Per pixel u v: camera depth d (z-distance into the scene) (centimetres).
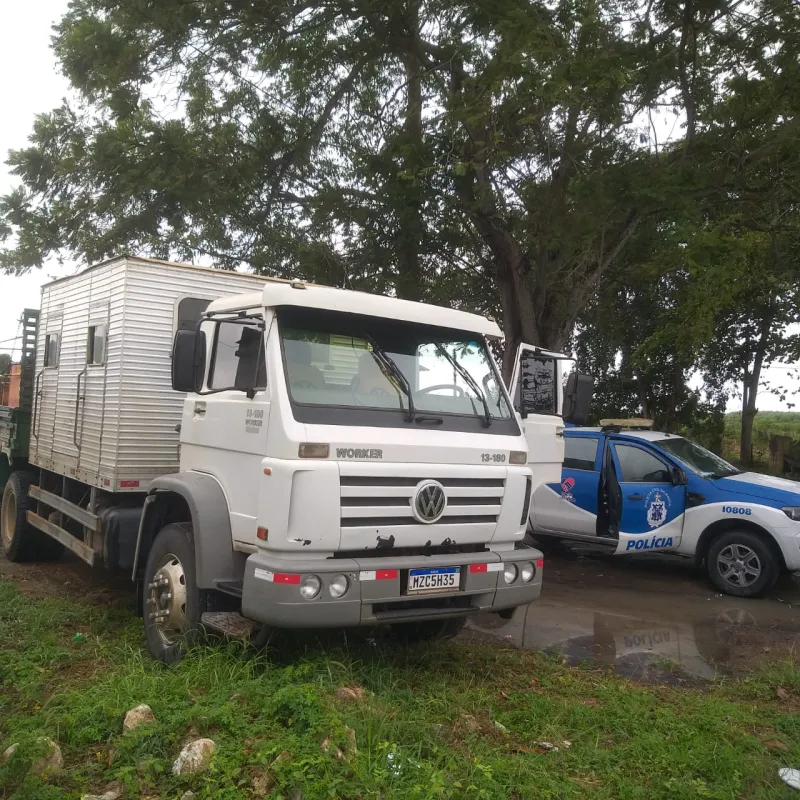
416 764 376
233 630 483
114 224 1360
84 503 759
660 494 916
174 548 542
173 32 1243
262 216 1448
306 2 1264
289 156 1391
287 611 443
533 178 1195
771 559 835
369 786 349
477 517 516
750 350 2144
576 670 593
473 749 419
